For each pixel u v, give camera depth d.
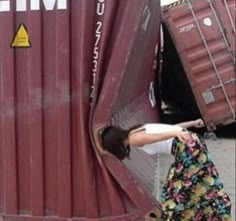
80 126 5.08
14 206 5.30
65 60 5.05
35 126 5.18
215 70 12.18
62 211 5.20
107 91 4.99
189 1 12.09
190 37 12.18
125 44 4.96
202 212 4.74
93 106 5.02
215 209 4.73
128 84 5.70
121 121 5.76
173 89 14.39
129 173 5.04
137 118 7.34
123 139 4.95
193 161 4.68
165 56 13.23
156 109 10.99
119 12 4.98
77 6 5.01
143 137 4.78
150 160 7.23
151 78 9.82
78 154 5.13
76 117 5.10
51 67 5.11
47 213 5.25
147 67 8.48
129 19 4.96
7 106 5.22
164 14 12.21
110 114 5.00
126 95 5.98
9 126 5.23
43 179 5.22
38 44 5.11
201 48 12.20
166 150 4.81
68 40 5.03
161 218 4.93
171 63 13.37
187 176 4.70
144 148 4.86
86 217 5.19
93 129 5.01
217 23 12.09
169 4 12.23
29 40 5.12
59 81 5.08
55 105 5.12
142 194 5.06
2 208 5.36
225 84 12.17
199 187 4.71
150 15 6.47
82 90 5.03
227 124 12.34
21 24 5.13
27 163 5.25
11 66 5.18
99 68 5.00
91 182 5.12
